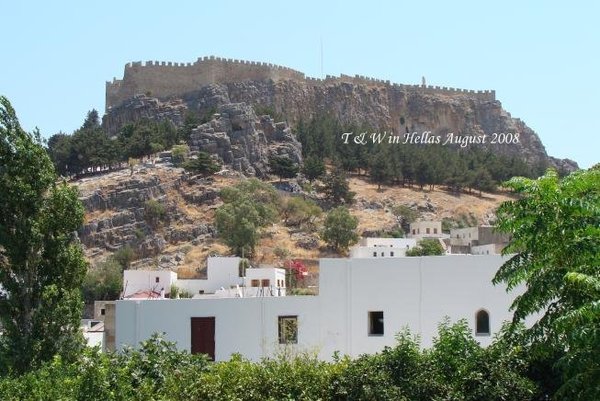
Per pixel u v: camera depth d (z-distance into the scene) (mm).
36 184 60406
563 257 41375
